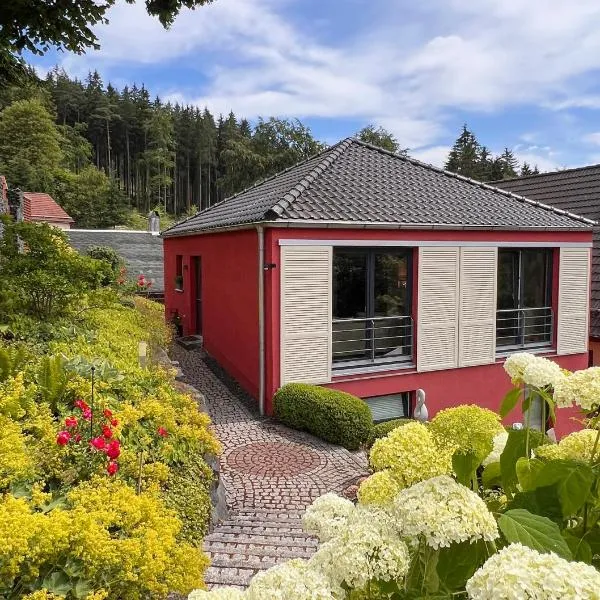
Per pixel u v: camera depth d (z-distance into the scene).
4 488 3.32
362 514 1.50
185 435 5.43
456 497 1.38
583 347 12.25
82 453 4.02
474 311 10.94
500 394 11.40
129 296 15.05
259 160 42.34
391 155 13.88
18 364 5.27
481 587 1.10
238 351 10.97
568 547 1.46
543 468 1.69
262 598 1.25
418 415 9.14
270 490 6.76
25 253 8.23
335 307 9.98
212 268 12.59
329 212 9.56
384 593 1.39
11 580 2.45
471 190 12.79
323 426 8.44
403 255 10.45
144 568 2.69
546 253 11.98
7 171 44.94
